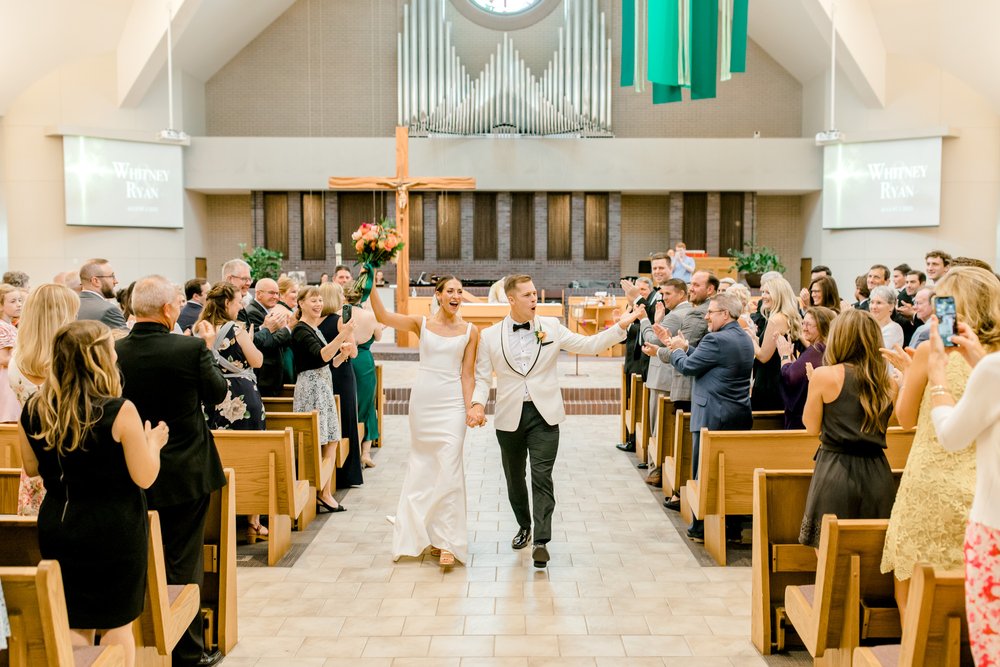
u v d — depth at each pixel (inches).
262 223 709.3
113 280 223.8
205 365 129.6
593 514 223.5
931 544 106.0
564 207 722.8
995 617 87.8
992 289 99.6
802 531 132.0
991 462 89.9
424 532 181.5
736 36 397.4
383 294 644.1
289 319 219.5
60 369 101.7
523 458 186.2
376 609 158.4
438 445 182.5
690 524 212.7
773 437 178.9
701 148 688.4
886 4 591.8
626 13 398.6
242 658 138.4
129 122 634.8
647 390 270.2
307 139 679.7
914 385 109.6
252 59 729.6
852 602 115.9
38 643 89.2
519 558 187.0
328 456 226.1
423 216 722.2
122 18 591.2
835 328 131.4
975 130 627.5
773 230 753.0
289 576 175.8
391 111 731.4
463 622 152.3
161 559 118.4
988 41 562.3
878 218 648.4
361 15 729.0
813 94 711.7
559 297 679.7
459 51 729.0
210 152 676.1
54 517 103.9
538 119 682.8
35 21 541.3
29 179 611.2
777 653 139.9
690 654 139.7
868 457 129.4
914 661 93.0
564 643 143.7
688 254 669.3
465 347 185.6
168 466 127.3
